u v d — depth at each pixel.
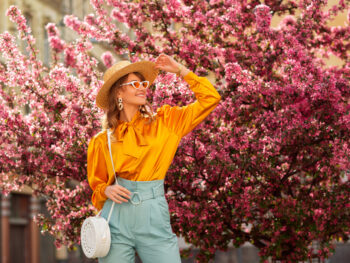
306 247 5.26
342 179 5.69
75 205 5.44
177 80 4.93
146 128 3.17
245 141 4.82
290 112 4.73
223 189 5.12
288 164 5.41
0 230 13.49
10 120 5.28
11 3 13.02
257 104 4.84
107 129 3.28
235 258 11.56
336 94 4.67
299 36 5.44
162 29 5.66
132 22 5.68
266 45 5.45
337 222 5.10
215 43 5.56
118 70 3.19
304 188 5.47
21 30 5.53
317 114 4.84
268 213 5.24
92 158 3.27
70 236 5.48
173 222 5.18
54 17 12.33
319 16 5.48
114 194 3.04
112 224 3.08
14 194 14.00
